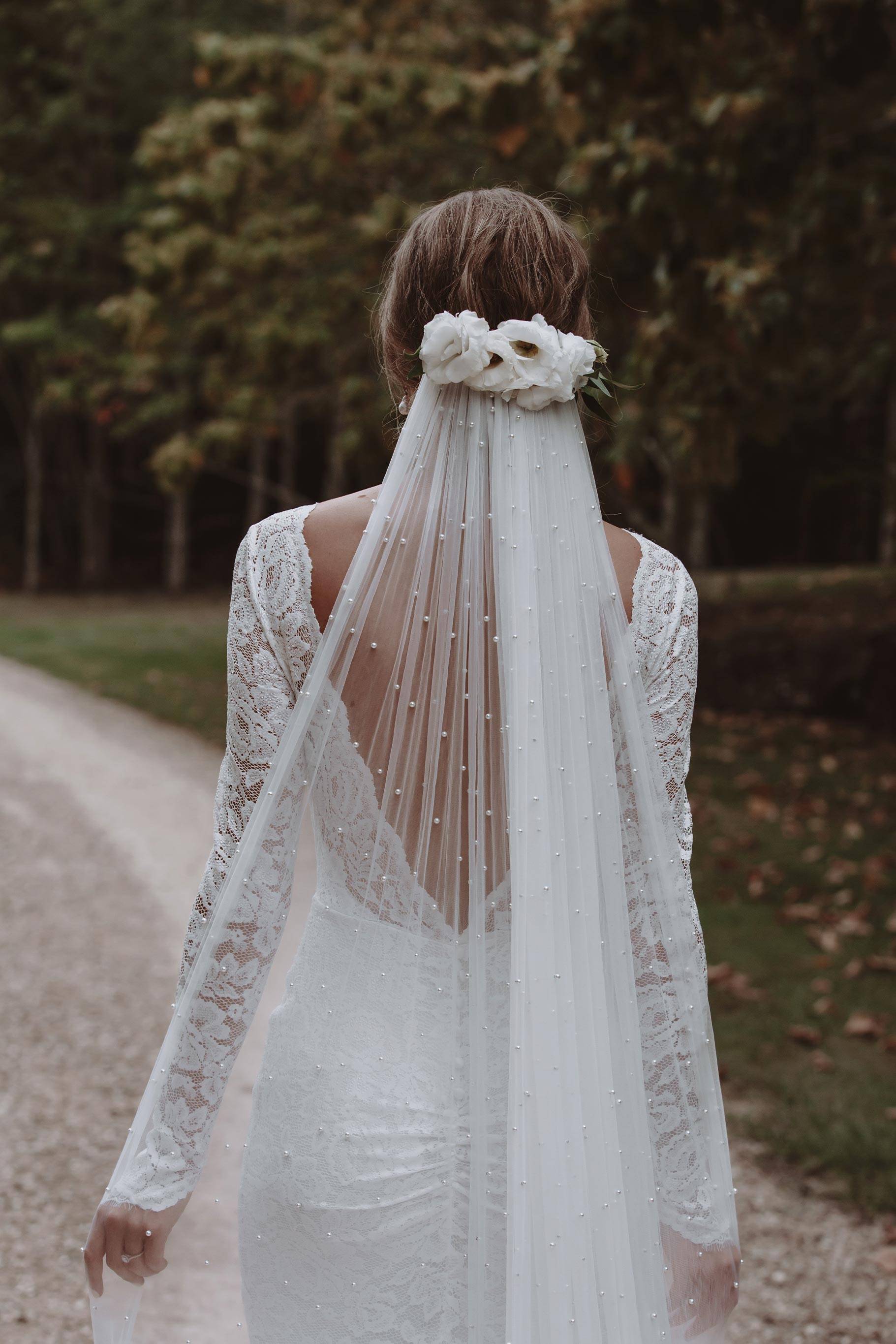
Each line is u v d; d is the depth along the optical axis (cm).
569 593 124
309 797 127
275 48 1023
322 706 122
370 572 123
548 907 119
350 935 122
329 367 1366
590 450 139
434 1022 120
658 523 1978
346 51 1052
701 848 657
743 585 1567
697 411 708
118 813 756
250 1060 339
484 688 123
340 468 2406
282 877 124
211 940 122
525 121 719
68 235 2342
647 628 129
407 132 1057
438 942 121
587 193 603
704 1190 125
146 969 479
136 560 3297
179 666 1465
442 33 1048
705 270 571
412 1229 117
